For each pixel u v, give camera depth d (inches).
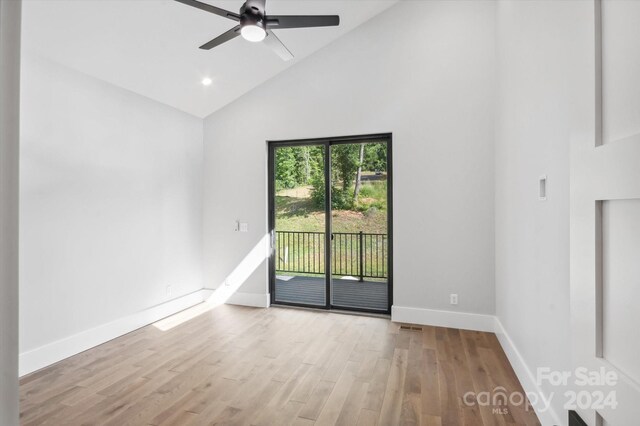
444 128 139.9
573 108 35.1
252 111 169.2
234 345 121.4
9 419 18.3
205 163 178.9
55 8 92.3
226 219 174.9
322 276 198.8
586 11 32.2
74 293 115.1
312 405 84.3
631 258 25.7
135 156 140.2
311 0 129.7
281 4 127.5
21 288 100.3
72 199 114.9
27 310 101.5
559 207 67.0
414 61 143.9
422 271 143.0
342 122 154.3
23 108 100.8
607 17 29.3
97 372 101.5
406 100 145.0
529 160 87.1
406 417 79.4
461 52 137.6
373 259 163.2
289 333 132.7
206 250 178.5
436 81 140.9
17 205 18.7
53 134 108.9
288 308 165.2
